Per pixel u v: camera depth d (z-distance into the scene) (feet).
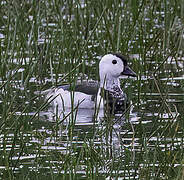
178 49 62.23
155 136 40.65
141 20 65.00
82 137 40.96
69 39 63.62
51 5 75.20
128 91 52.85
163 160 34.40
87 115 47.88
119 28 61.46
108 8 68.69
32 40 64.34
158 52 63.00
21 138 38.99
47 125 43.96
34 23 65.16
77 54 59.93
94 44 66.28
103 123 44.70
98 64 59.72
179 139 39.68
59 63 56.59
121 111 49.42
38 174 34.24
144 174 33.45
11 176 33.99
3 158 36.99
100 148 38.55
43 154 37.52
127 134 41.55
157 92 51.49
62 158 36.63
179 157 36.09
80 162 35.78
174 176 33.50
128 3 69.87
